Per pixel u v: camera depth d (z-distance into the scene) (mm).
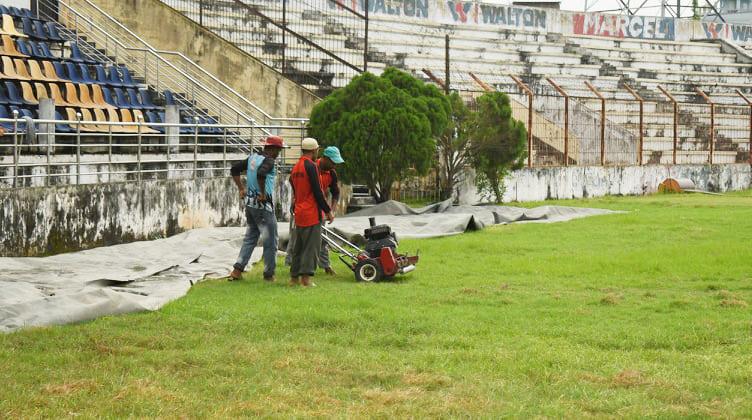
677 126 40312
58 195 15742
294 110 28234
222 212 20938
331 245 14219
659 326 9984
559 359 8391
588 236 20047
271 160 13344
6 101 20125
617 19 49406
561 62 43875
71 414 6633
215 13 31953
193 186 19797
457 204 28609
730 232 20781
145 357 8320
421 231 20469
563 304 11453
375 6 39594
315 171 12844
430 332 9641
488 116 28094
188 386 7453
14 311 9922
